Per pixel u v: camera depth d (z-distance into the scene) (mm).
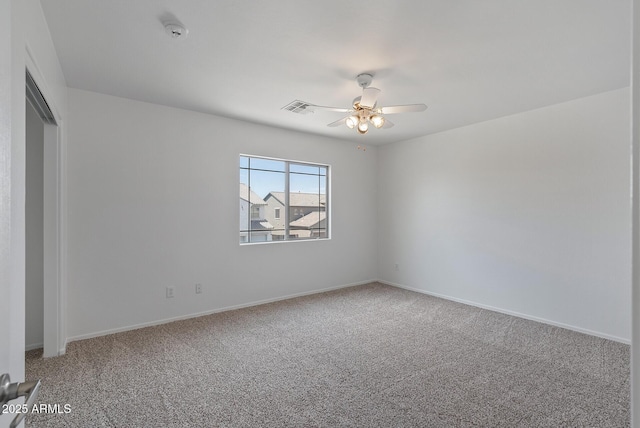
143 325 3486
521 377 2475
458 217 4488
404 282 5246
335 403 2154
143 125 3488
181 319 3730
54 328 2799
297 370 2582
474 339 3193
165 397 2215
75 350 2916
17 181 1147
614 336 3168
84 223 3172
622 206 3129
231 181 4094
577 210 3404
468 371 2566
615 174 3168
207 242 3914
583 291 3369
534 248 3732
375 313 3986
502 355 2842
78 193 3143
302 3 1914
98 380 2422
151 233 3539
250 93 3268
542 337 3236
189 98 3408
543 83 3016
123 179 3377
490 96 3334
